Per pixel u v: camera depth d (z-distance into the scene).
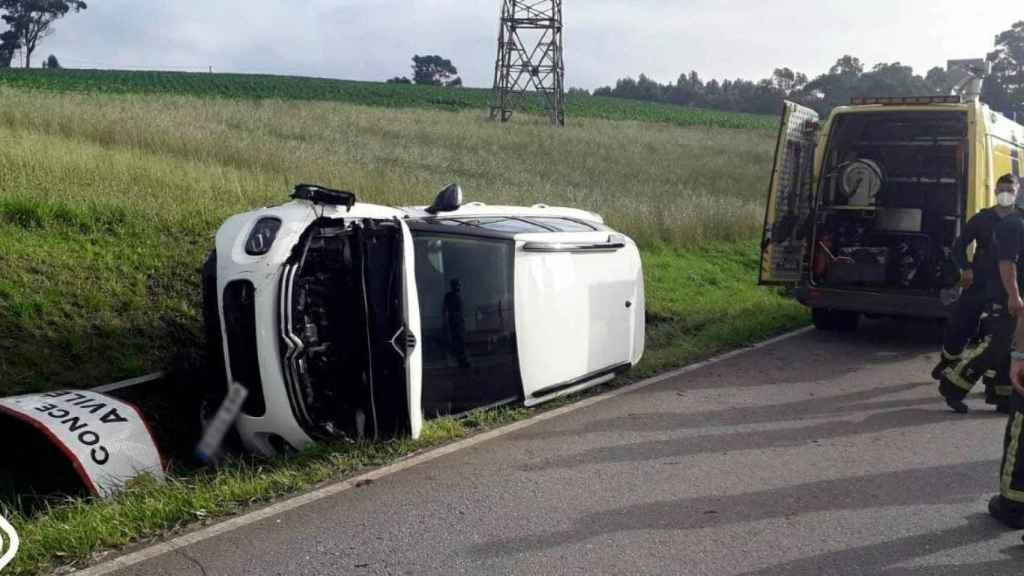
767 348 9.02
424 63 141.62
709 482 5.00
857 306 9.30
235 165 14.23
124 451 4.75
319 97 58.38
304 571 3.79
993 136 9.40
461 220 6.35
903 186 9.97
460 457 5.31
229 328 5.11
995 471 5.30
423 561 3.91
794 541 4.21
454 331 5.89
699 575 3.85
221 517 4.34
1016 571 3.94
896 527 4.41
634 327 7.44
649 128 46.72
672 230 14.90
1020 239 6.13
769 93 100.81
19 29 106.38
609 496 4.75
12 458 5.10
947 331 7.18
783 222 9.69
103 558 3.86
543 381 6.33
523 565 3.89
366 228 5.28
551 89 47.69
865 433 6.06
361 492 4.71
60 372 6.50
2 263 7.42
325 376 5.35
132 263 8.16
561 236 6.61
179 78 65.44
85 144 12.88
